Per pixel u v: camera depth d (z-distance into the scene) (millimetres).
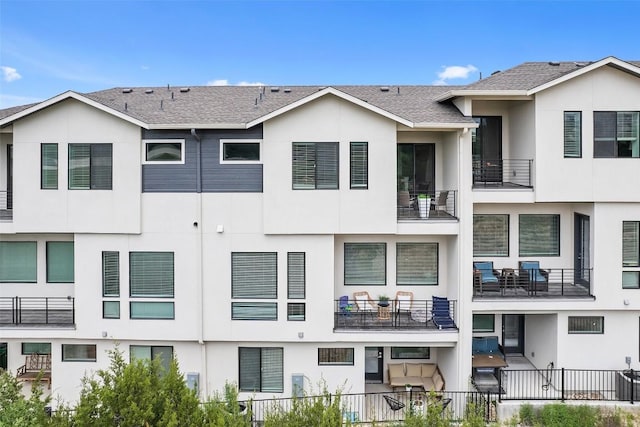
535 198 17422
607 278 17547
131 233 17109
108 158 17094
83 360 17656
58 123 17047
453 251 18078
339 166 16953
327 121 16922
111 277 17297
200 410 10828
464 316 17297
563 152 17375
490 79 19031
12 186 18734
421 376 18984
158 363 11578
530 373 18781
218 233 17172
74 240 17766
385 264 19016
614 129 17375
